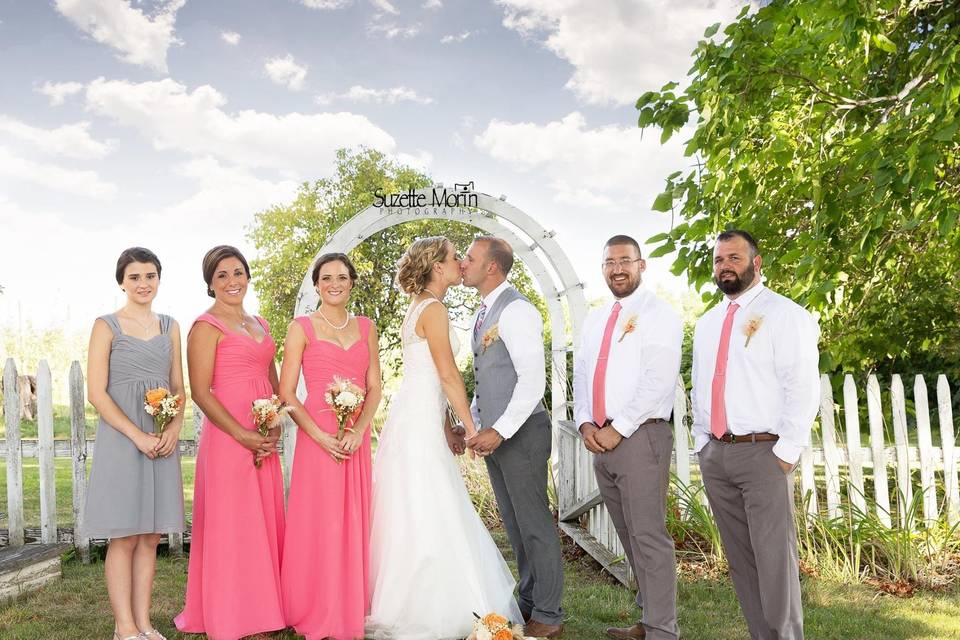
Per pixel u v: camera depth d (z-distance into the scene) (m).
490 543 3.69
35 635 3.51
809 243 4.59
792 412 2.79
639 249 3.37
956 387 8.86
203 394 3.43
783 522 2.84
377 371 3.81
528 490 3.45
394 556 3.45
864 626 3.55
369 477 3.63
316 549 3.47
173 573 4.73
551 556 3.45
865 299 5.77
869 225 4.48
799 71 4.80
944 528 4.79
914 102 4.22
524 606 3.74
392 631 3.38
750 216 5.18
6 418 5.14
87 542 5.06
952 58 3.75
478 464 6.75
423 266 3.63
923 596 4.01
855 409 4.96
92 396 3.16
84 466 5.16
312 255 14.38
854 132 4.98
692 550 4.70
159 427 3.20
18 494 5.15
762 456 2.85
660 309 3.24
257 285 14.68
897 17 5.05
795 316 2.86
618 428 3.14
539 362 3.40
